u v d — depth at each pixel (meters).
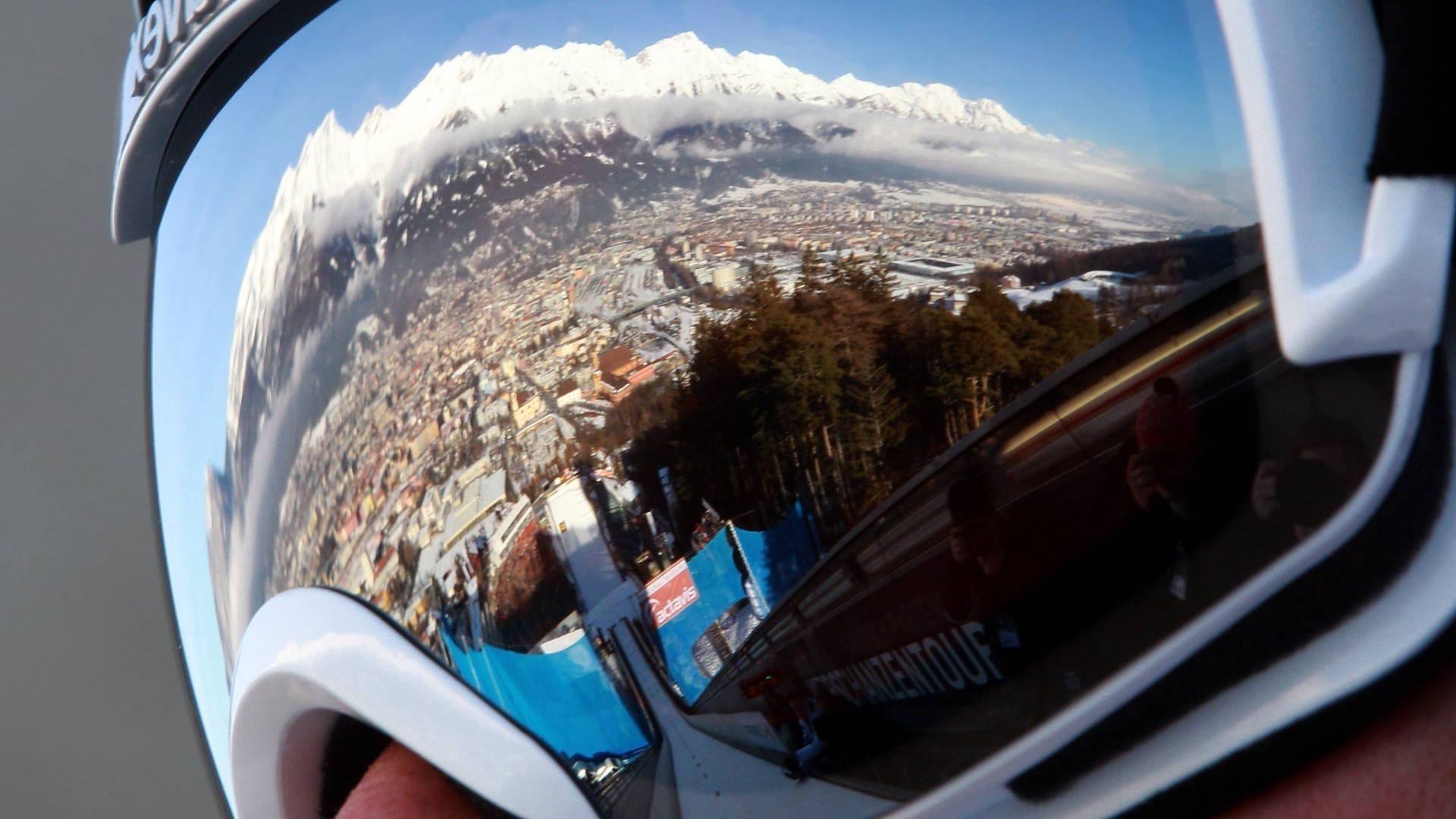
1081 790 0.07
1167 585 0.07
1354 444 0.06
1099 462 0.07
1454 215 0.05
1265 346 0.06
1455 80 0.05
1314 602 0.06
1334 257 0.05
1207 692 0.06
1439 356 0.06
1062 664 0.07
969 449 0.07
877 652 0.07
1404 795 0.06
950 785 0.07
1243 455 0.06
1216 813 0.06
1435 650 0.06
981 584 0.07
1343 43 0.06
